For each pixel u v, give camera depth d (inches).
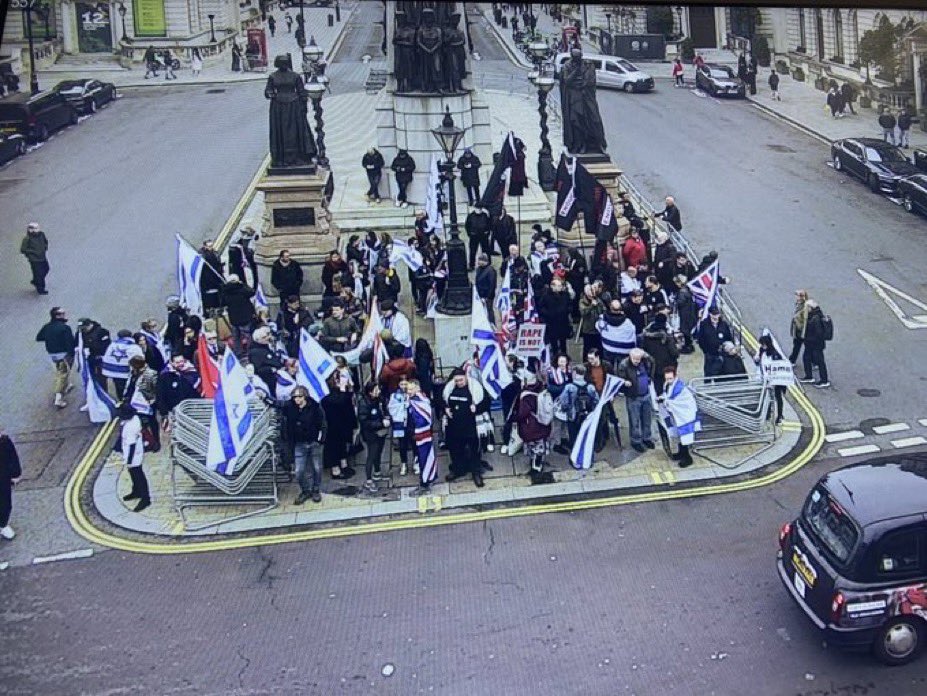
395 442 699.4
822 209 1182.9
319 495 629.6
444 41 1114.7
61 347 753.0
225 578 550.6
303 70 1435.8
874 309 916.0
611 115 1499.8
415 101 1124.5
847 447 675.4
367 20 1763.0
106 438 721.6
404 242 895.1
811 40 1423.5
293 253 952.9
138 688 462.0
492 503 618.5
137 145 1497.3
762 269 1017.5
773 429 682.2
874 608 441.1
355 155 1362.0
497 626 497.4
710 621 492.7
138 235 1141.1
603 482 636.7
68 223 1189.7
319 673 468.4
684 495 617.9
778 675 451.5
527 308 715.4
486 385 649.0
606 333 717.9
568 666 465.1
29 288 1002.7
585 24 1519.4
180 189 1304.1
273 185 954.1
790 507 600.1
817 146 1370.6
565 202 826.8
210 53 1724.9
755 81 1476.4
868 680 444.8
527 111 1409.9
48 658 486.0
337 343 724.0
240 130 1520.7
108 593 539.8
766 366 676.7
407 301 927.0
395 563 557.9
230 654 484.4
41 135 1504.7
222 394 599.8
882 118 1285.7
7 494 589.3
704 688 445.7
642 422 668.7
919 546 443.5
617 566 544.4
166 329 772.0
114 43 1683.1
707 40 1518.2
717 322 732.0
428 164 1140.5
